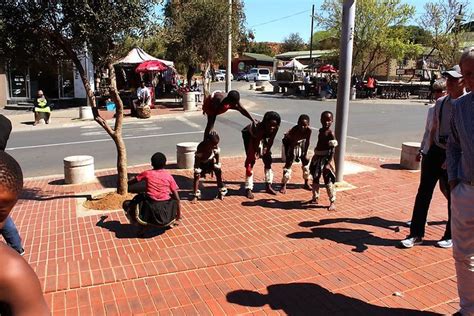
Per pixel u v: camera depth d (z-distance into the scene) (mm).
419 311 3441
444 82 4672
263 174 8055
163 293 3771
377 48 31188
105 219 5711
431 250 4570
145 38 6129
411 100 27938
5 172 1415
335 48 34281
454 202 3090
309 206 6070
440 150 4320
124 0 5469
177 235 5094
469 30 31859
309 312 3453
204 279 4012
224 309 3508
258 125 6367
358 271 4133
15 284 1335
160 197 5008
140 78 23438
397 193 6695
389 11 29781
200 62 22344
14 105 23172
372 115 18938
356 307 3516
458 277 3193
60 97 24125
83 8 5250
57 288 3857
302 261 4359
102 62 5984
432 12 31422
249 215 5734
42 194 7297
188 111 20797
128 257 4496
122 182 6582
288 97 30875
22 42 5535
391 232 5090
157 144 12320
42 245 4938
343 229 5195
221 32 20922
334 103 25594
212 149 6254
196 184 6383
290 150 6605
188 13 20656
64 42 5742
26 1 5328
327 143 5754
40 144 12734
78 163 7965
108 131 6344
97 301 3660
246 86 46750
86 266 4293
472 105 2918
